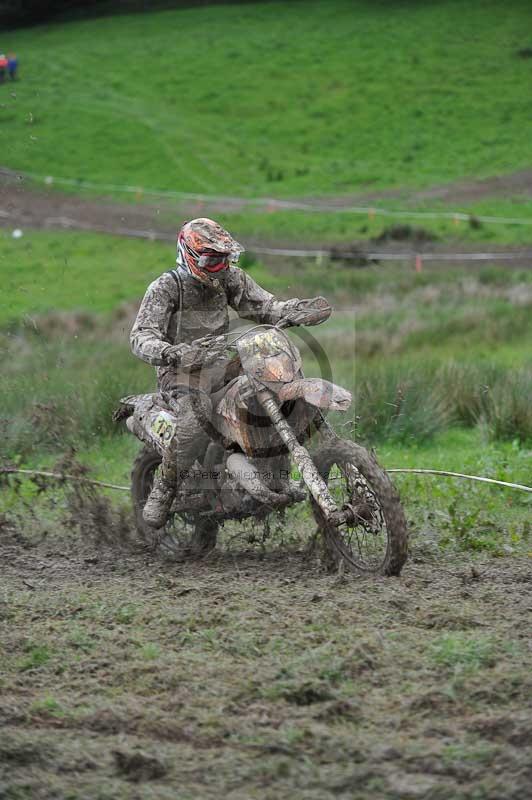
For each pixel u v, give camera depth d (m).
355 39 150.75
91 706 10.20
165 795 8.50
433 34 148.88
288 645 11.70
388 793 8.47
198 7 176.88
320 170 107.62
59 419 25.36
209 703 10.22
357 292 57.22
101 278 63.75
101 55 148.62
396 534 14.20
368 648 11.45
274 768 8.84
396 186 101.00
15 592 14.68
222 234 15.47
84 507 19.39
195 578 15.38
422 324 45.50
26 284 59.25
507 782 8.52
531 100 123.75
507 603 13.43
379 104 127.19
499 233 80.06
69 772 8.93
